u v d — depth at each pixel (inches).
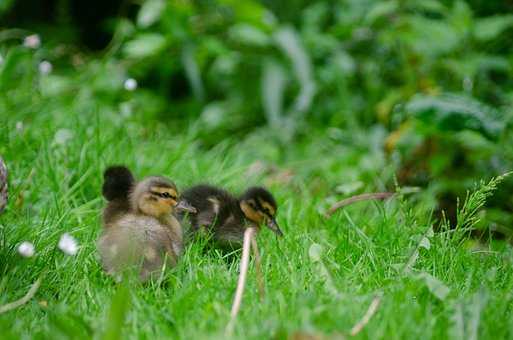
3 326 281.7
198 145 657.6
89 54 826.2
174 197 364.5
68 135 498.0
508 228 496.7
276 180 554.9
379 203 459.5
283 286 324.5
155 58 746.8
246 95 790.5
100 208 446.6
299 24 826.2
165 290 335.6
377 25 733.9
